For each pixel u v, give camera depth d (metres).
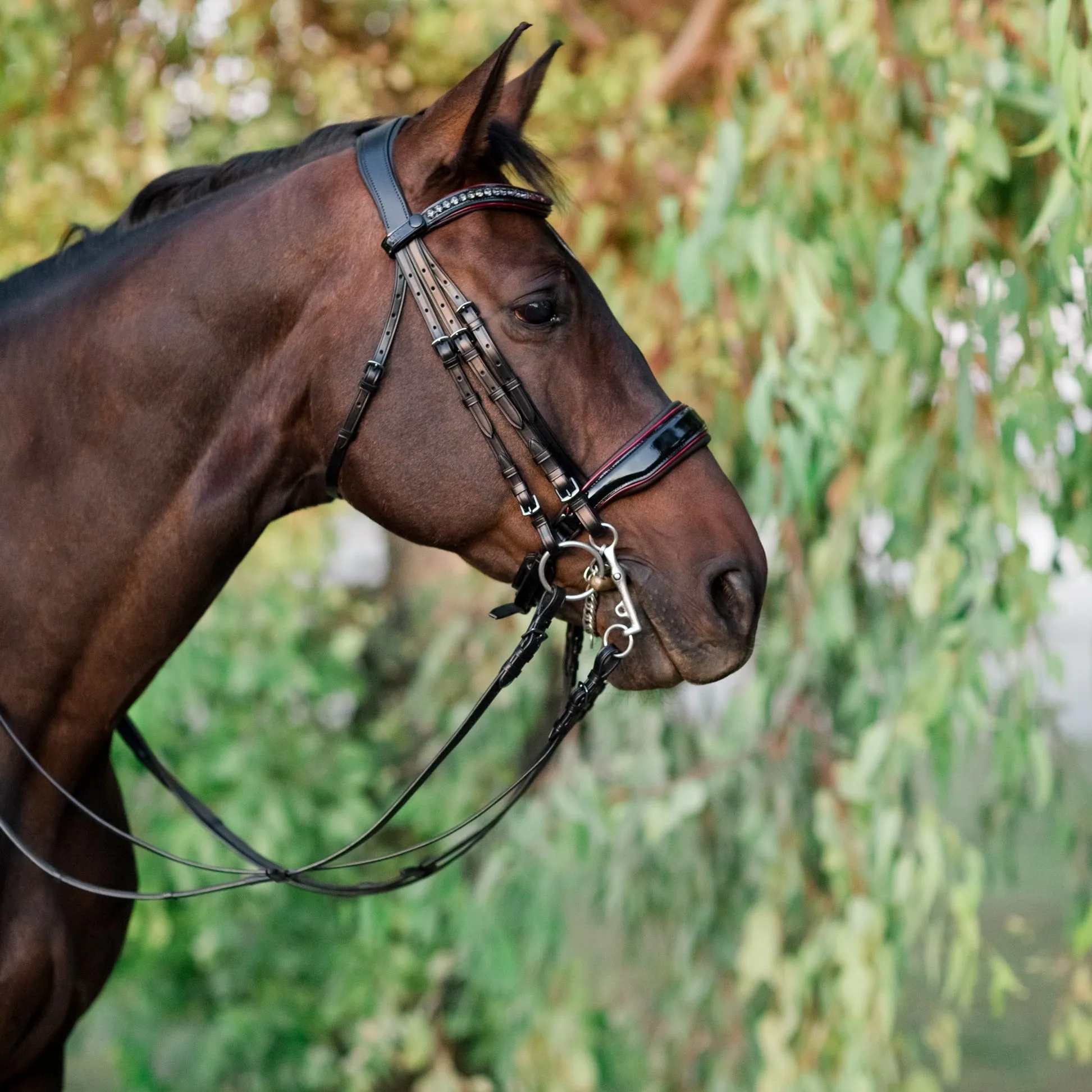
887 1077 3.56
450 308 2.33
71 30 5.48
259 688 5.41
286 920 5.41
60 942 2.48
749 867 4.11
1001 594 3.38
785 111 3.56
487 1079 5.39
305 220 2.41
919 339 3.53
